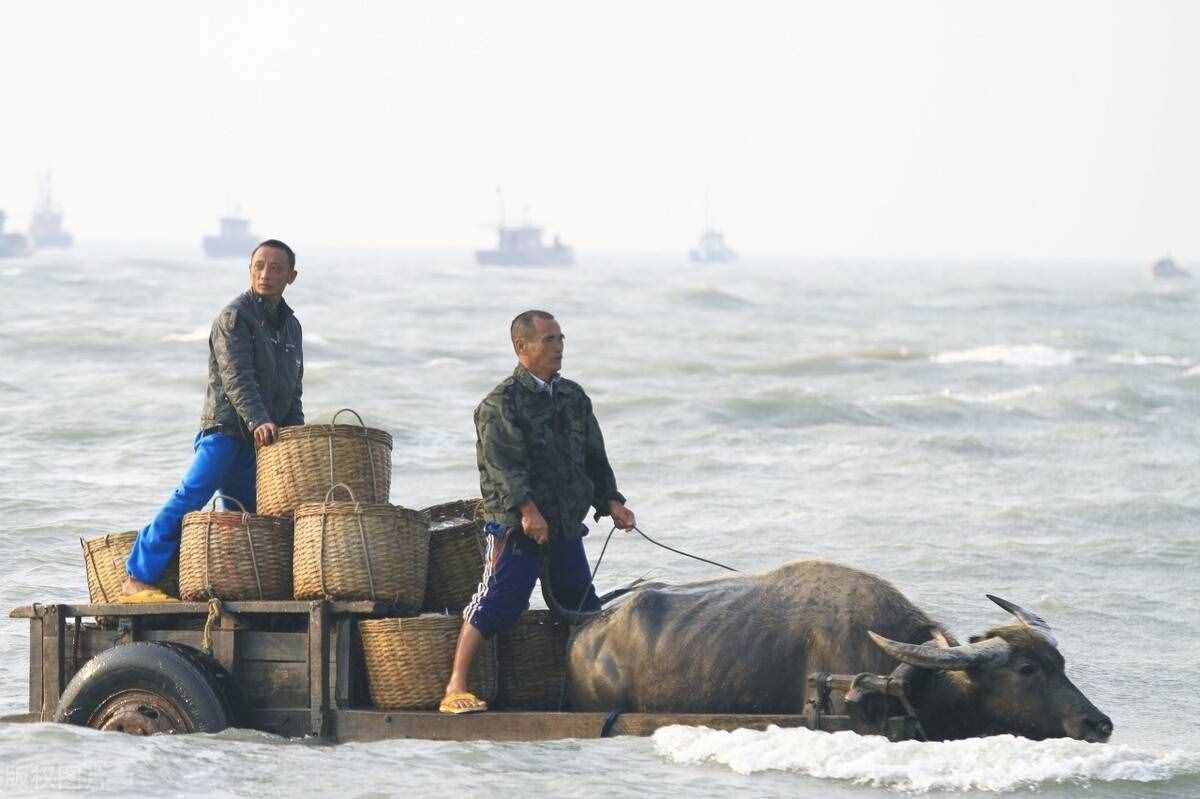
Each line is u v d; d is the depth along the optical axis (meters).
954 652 32.66
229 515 35.41
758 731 33.56
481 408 35.16
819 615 34.19
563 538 35.53
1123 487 94.38
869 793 31.67
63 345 164.50
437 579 37.12
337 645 35.00
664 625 34.94
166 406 118.00
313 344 183.38
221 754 33.78
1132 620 58.44
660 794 31.47
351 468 36.03
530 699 36.59
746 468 99.06
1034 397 144.75
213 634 35.50
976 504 86.19
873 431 118.62
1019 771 32.28
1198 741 41.53
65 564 63.78
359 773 32.84
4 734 35.00
